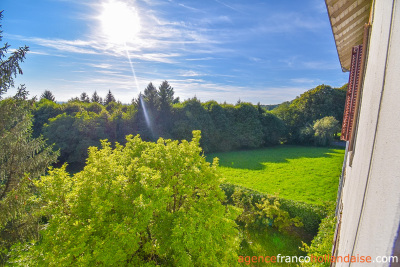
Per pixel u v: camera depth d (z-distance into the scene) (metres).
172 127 32.44
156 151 6.39
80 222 4.40
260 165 26.17
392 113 1.17
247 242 9.63
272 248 9.34
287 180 19.75
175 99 53.44
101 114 28.22
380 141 1.32
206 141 34.59
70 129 24.09
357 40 4.34
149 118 30.33
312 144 41.91
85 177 5.12
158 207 4.76
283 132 41.62
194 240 4.81
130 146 7.25
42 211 4.86
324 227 8.20
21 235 6.88
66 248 4.12
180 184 5.82
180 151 6.34
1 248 6.24
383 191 1.13
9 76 6.94
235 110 39.28
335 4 3.20
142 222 4.52
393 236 0.94
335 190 16.92
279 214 10.71
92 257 4.11
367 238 1.24
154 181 5.02
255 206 12.07
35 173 7.82
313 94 43.31
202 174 6.12
